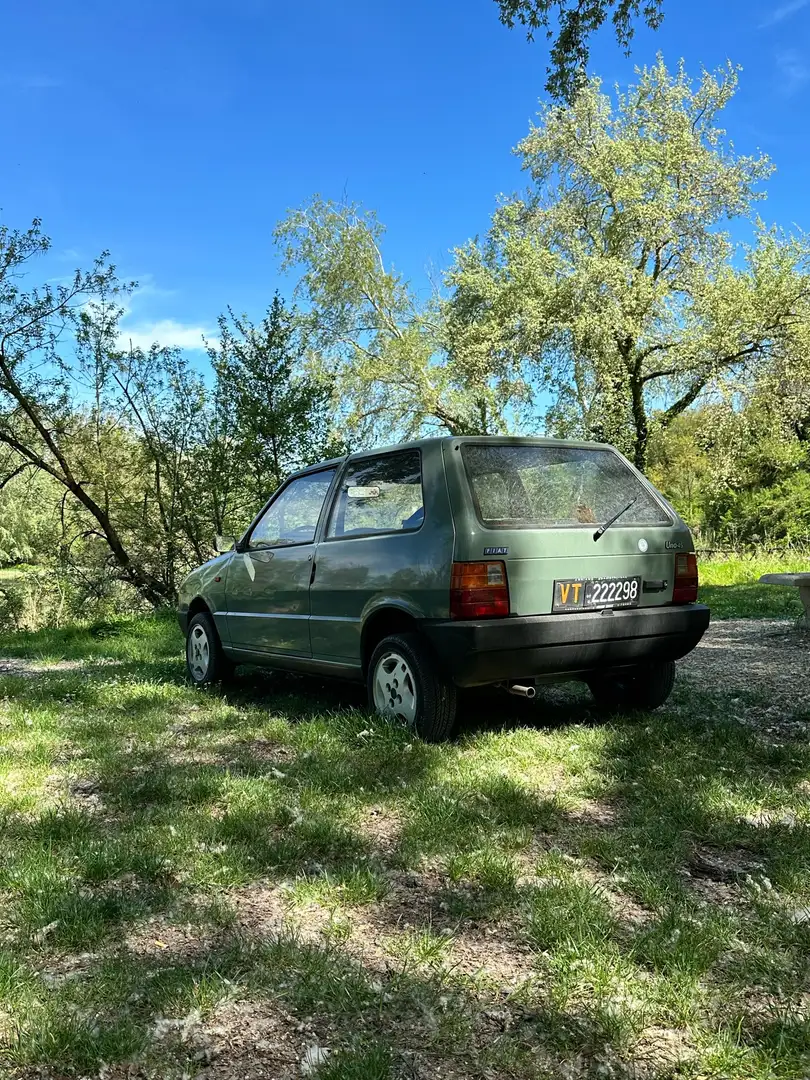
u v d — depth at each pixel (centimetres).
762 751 446
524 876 309
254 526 661
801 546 2400
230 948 257
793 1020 213
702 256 2419
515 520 469
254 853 328
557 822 360
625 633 483
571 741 473
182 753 484
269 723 531
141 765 458
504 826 353
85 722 554
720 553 2430
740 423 2305
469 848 330
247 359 1700
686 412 3012
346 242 2934
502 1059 205
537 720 536
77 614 1855
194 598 712
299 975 241
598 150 2389
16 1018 220
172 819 364
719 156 2395
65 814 368
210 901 291
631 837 336
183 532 1827
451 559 451
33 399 1720
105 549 1928
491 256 2727
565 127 2381
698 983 233
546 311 2336
